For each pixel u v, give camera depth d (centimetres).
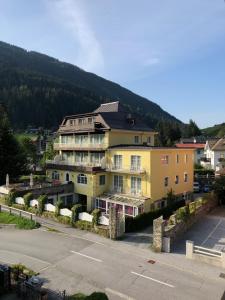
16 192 3659
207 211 3681
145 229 2964
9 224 3008
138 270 2031
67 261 2162
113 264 2122
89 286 1803
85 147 4219
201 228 3017
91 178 3881
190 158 4359
